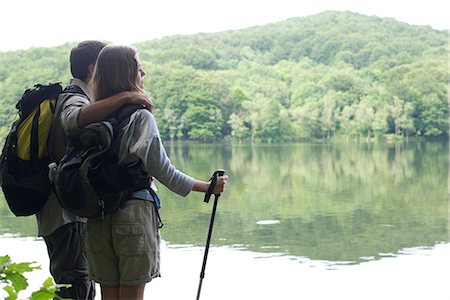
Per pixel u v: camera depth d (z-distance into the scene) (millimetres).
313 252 20422
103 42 2918
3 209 27922
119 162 2412
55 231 2865
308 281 13109
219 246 20500
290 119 67062
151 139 2406
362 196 38969
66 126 2541
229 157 57594
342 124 67750
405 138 67062
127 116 2453
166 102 63875
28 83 54250
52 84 2844
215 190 2521
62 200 2426
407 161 55406
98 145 2424
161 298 10102
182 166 52156
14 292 1423
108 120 2459
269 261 17078
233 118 65312
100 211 2404
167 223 26594
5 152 2834
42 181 2807
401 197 38250
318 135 67688
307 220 30125
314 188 42688
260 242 22875
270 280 12984
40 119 2781
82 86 2852
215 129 64562
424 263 16094
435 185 43219
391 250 20469
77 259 2891
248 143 65875
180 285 11438
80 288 2900
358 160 56250
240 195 39219
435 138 66500
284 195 39500
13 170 2797
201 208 31484
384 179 46562
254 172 50031
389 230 26484
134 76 2537
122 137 2424
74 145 2529
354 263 16844
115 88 2512
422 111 66750
